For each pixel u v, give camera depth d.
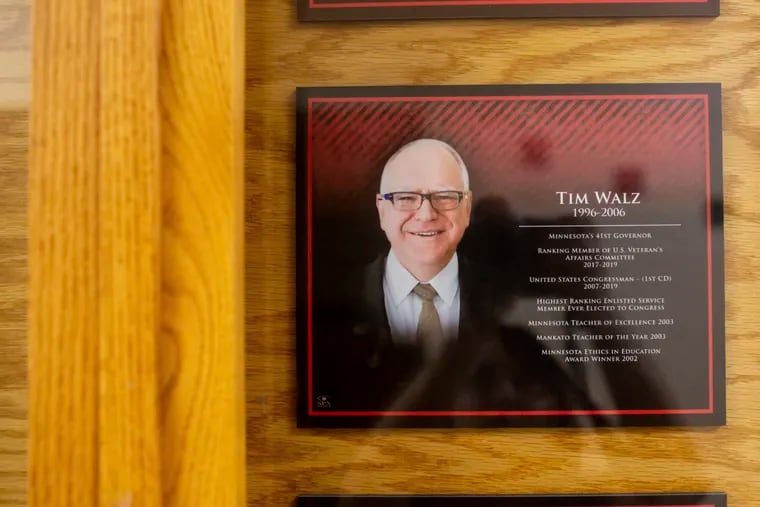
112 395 0.55
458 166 0.66
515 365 0.66
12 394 0.66
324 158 0.66
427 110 0.66
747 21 0.65
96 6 0.55
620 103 0.65
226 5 0.56
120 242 0.55
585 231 0.66
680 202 0.65
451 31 0.66
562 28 0.66
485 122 0.66
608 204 0.66
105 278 0.55
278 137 0.66
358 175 0.66
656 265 0.65
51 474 0.55
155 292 0.55
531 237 0.66
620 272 0.66
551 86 0.66
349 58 0.66
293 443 0.66
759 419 0.65
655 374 0.66
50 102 0.55
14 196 0.65
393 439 0.66
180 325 0.56
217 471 0.55
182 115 0.56
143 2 0.55
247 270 0.66
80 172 0.55
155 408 0.55
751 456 0.65
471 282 0.66
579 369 0.66
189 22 0.56
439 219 0.66
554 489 0.65
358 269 0.66
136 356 0.55
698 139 0.66
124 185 0.55
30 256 0.55
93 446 0.55
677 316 0.65
